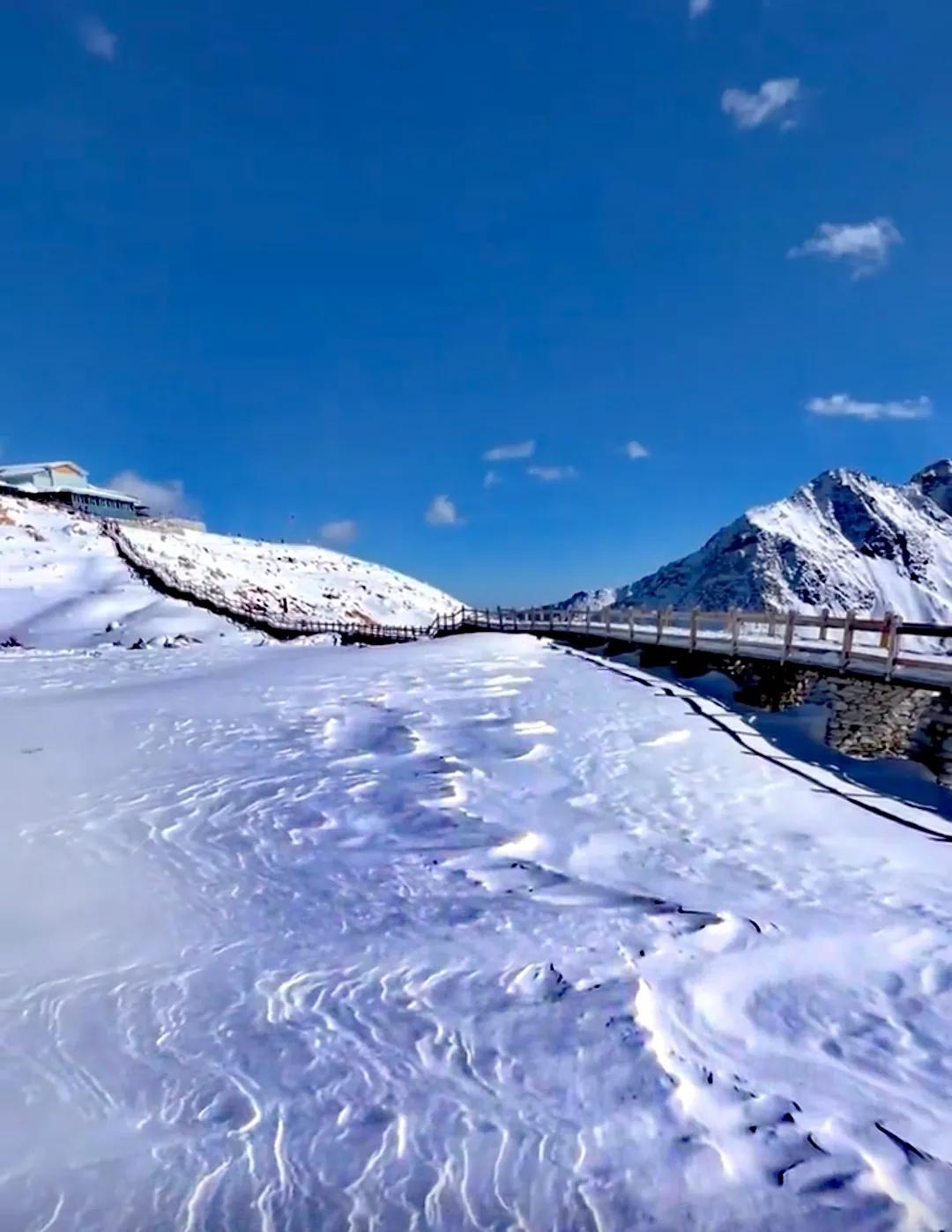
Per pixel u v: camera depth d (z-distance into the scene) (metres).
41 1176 3.45
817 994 4.98
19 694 17.27
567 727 12.29
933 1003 4.87
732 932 5.77
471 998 4.93
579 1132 3.75
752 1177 3.47
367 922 6.03
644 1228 3.20
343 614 58.22
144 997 4.93
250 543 81.81
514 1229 3.20
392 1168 3.53
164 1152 3.61
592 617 26.11
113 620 39.34
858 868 7.00
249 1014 4.75
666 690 15.18
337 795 9.04
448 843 7.63
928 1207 3.31
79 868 7.00
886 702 10.95
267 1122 3.82
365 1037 4.52
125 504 81.25
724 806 8.73
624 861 7.23
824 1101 3.99
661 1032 4.56
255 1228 3.20
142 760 10.64
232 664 22.27
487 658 20.09
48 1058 4.29
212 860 7.23
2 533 53.41
